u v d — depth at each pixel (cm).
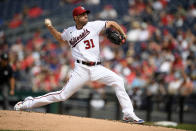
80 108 3981
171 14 6394
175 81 4412
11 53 5209
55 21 6762
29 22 6756
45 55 5159
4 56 3259
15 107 2178
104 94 4056
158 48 5166
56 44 5475
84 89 4322
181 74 4459
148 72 4634
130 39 5656
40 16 6938
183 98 4122
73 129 1750
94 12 6981
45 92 3744
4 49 5644
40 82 4584
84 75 1991
